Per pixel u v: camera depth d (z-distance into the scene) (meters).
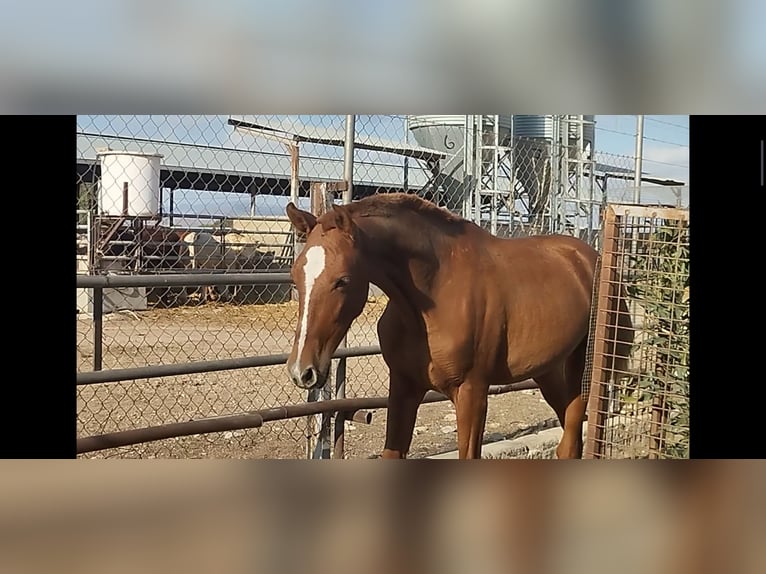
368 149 5.24
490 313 2.53
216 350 5.76
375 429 3.72
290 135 5.54
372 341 5.43
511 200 6.07
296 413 2.68
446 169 6.61
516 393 5.09
